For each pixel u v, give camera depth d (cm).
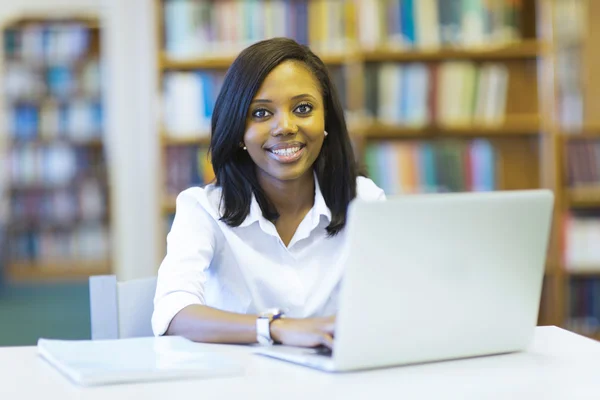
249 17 497
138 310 210
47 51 980
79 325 662
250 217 211
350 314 146
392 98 499
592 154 508
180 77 496
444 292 152
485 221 152
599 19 573
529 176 523
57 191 1000
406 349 153
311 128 205
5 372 157
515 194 154
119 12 567
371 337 149
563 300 511
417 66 502
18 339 607
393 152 499
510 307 161
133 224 569
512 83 516
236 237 213
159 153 496
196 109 496
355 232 142
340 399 134
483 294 156
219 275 219
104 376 146
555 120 501
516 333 164
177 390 141
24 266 974
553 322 505
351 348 148
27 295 837
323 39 498
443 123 500
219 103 208
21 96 977
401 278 147
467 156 500
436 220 147
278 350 166
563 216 507
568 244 505
